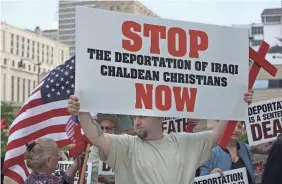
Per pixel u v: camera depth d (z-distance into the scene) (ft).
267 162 11.74
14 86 300.40
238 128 15.97
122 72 10.99
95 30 10.78
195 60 11.67
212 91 11.78
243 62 12.14
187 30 11.62
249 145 16.47
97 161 15.40
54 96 16.16
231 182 14.93
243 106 12.09
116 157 11.12
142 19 11.20
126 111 10.99
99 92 10.77
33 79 319.47
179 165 11.28
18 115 16.19
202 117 11.66
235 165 15.89
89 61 10.71
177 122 16.88
